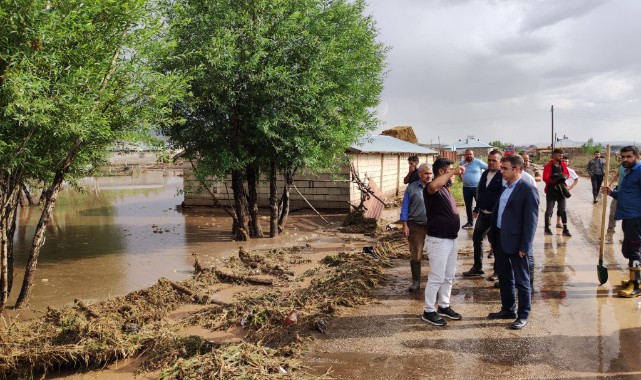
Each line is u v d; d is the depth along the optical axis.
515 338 5.10
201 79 10.20
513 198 5.40
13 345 5.01
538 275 7.59
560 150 10.94
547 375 4.23
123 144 7.89
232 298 6.95
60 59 5.99
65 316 5.89
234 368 4.47
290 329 5.54
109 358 4.95
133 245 11.33
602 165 17.44
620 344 4.86
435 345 4.98
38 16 5.55
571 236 10.95
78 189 11.13
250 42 10.72
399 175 23.19
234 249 10.81
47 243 11.64
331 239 11.98
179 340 5.17
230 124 11.27
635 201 6.41
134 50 7.15
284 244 11.40
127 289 7.55
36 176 7.36
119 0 6.46
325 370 4.48
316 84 11.16
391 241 11.01
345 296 6.66
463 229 12.48
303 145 11.25
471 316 5.86
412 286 7.01
